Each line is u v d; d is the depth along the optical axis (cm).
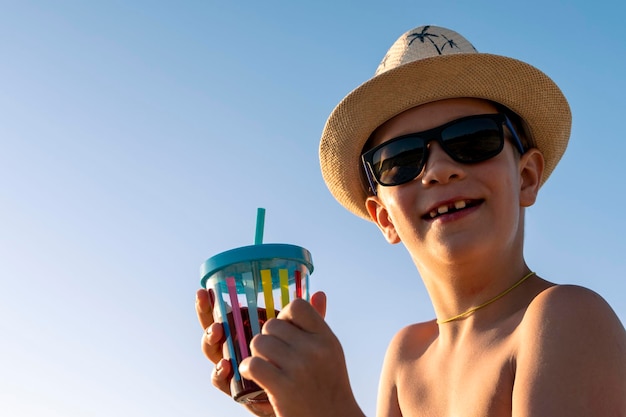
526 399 65
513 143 81
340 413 61
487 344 73
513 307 75
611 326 66
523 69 82
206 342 69
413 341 85
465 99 82
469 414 71
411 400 80
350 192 90
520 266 78
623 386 65
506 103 83
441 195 76
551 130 86
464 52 86
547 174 89
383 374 86
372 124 84
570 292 68
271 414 71
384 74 81
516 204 78
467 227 75
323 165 91
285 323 62
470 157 76
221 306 69
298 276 69
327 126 88
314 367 61
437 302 80
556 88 84
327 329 62
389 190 80
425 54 86
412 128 81
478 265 75
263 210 74
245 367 61
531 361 66
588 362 64
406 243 80
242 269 68
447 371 77
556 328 66
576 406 63
